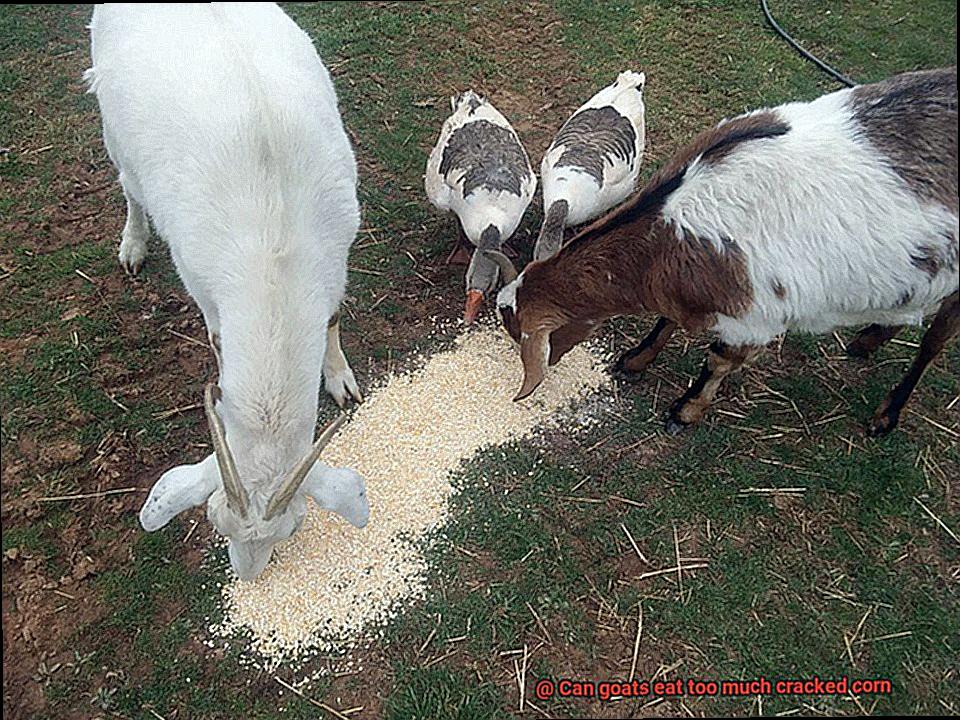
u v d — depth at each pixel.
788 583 1.64
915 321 1.65
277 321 1.26
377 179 2.38
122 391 1.84
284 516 1.23
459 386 1.92
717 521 1.73
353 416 1.83
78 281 2.04
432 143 2.50
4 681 1.44
